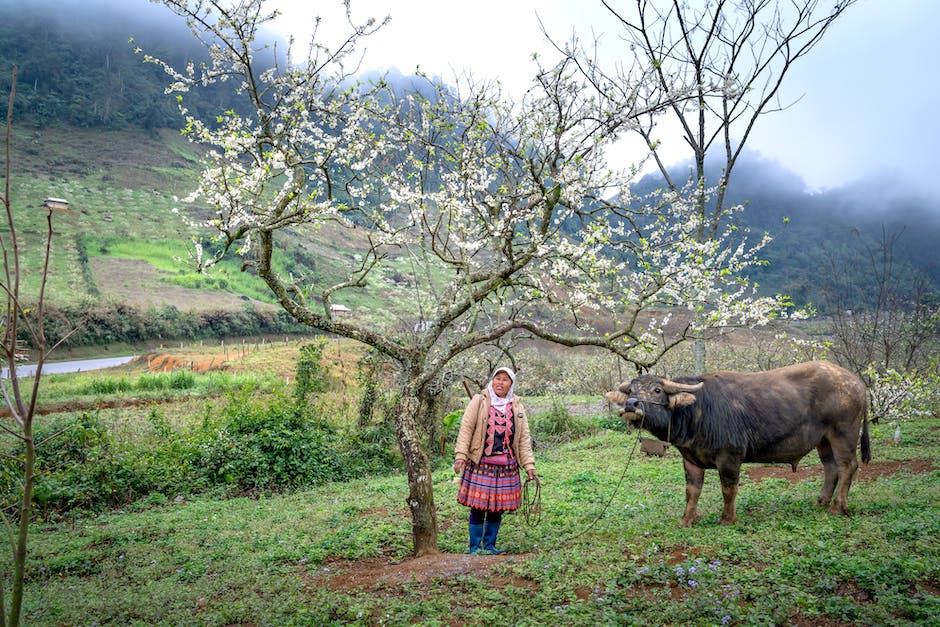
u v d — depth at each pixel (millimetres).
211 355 38750
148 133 130875
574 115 6988
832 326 16172
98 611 5590
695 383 6996
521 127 7824
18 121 123500
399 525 8008
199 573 6754
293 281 7176
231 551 7473
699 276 7621
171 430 14180
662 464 11727
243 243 6957
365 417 15016
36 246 70938
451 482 10859
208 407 14586
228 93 152625
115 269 69875
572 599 4820
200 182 6574
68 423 13281
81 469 10930
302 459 12703
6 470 9836
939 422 14141
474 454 6414
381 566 6445
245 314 63844
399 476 12836
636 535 6477
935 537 5391
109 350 51875
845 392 7102
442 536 7414
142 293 63656
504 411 6414
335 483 12352
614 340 8344
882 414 13578
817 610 4324
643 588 4980
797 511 7199
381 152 7961
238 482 12039
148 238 81875
